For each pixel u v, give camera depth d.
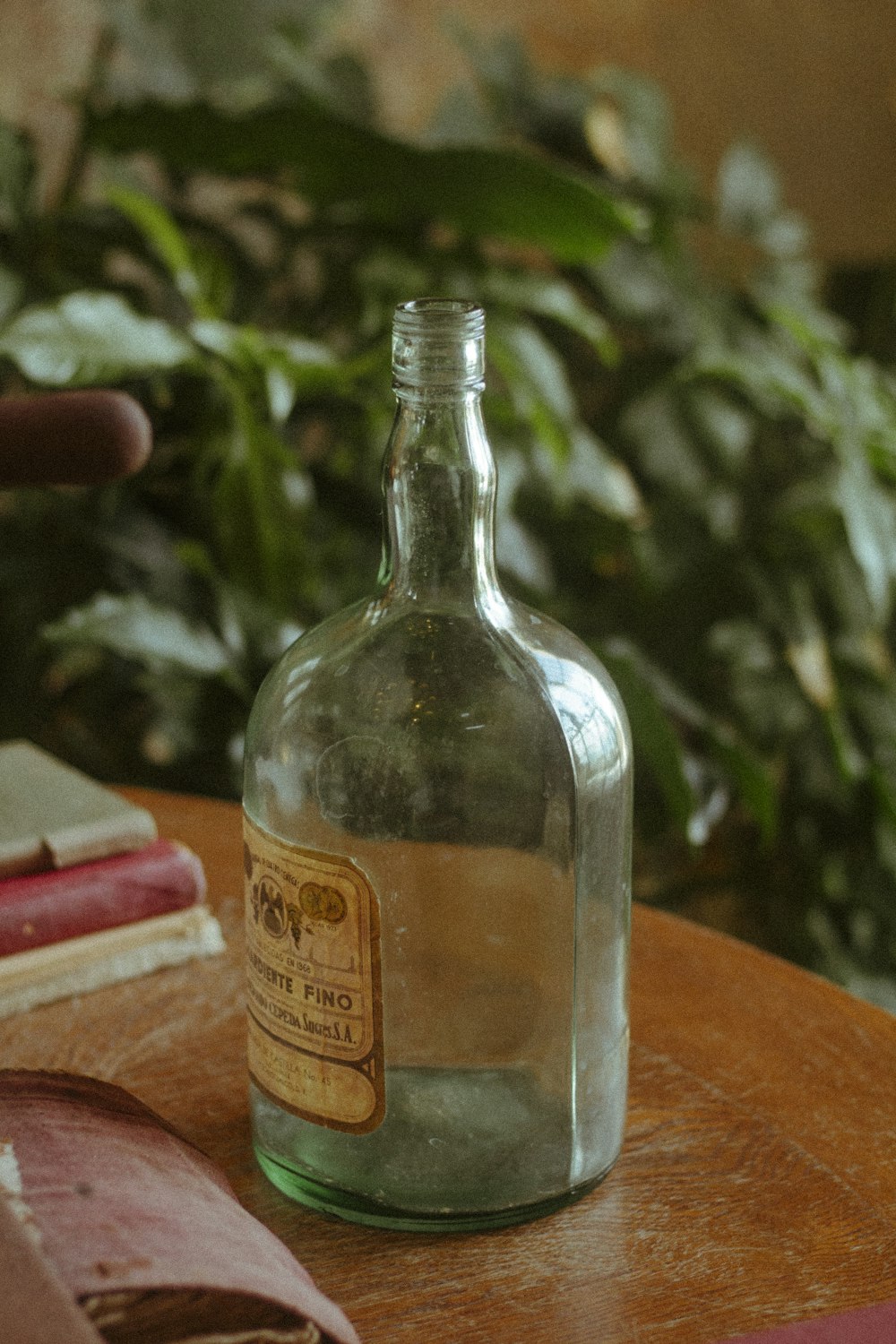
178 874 1.18
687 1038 1.13
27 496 1.89
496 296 2.05
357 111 2.23
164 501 1.97
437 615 1.02
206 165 1.99
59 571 1.86
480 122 2.32
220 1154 1.05
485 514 1.02
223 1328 0.89
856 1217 1.00
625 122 2.45
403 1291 0.96
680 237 2.52
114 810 1.19
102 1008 1.16
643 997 1.17
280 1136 1.01
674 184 2.45
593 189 1.81
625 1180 1.03
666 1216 1.01
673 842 2.47
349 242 2.18
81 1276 0.87
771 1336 0.90
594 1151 1.01
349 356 2.07
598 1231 1.00
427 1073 1.02
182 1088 1.09
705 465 2.28
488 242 2.70
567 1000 1.02
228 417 1.85
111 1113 0.97
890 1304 0.92
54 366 1.55
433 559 1.02
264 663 1.71
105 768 1.97
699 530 2.23
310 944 0.98
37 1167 0.92
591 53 2.81
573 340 2.48
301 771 1.01
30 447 0.98
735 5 2.82
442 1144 0.99
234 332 1.69
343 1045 0.98
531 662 1.02
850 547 2.21
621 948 1.03
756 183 2.52
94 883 1.16
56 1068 1.10
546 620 1.05
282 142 1.87
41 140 2.50
